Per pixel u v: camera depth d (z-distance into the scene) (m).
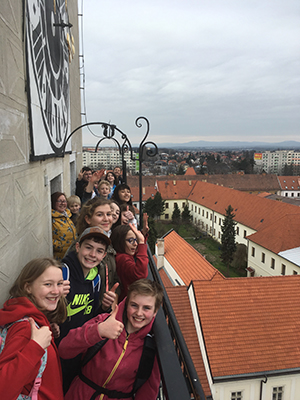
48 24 5.11
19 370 1.47
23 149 3.53
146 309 2.07
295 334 17.02
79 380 2.17
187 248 27.73
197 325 17.47
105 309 2.40
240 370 15.53
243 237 48.69
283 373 15.53
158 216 72.56
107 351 2.09
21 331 1.63
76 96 12.76
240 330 16.92
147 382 2.15
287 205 43.94
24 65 3.62
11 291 2.04
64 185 8.03
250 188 86.81
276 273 34.41
